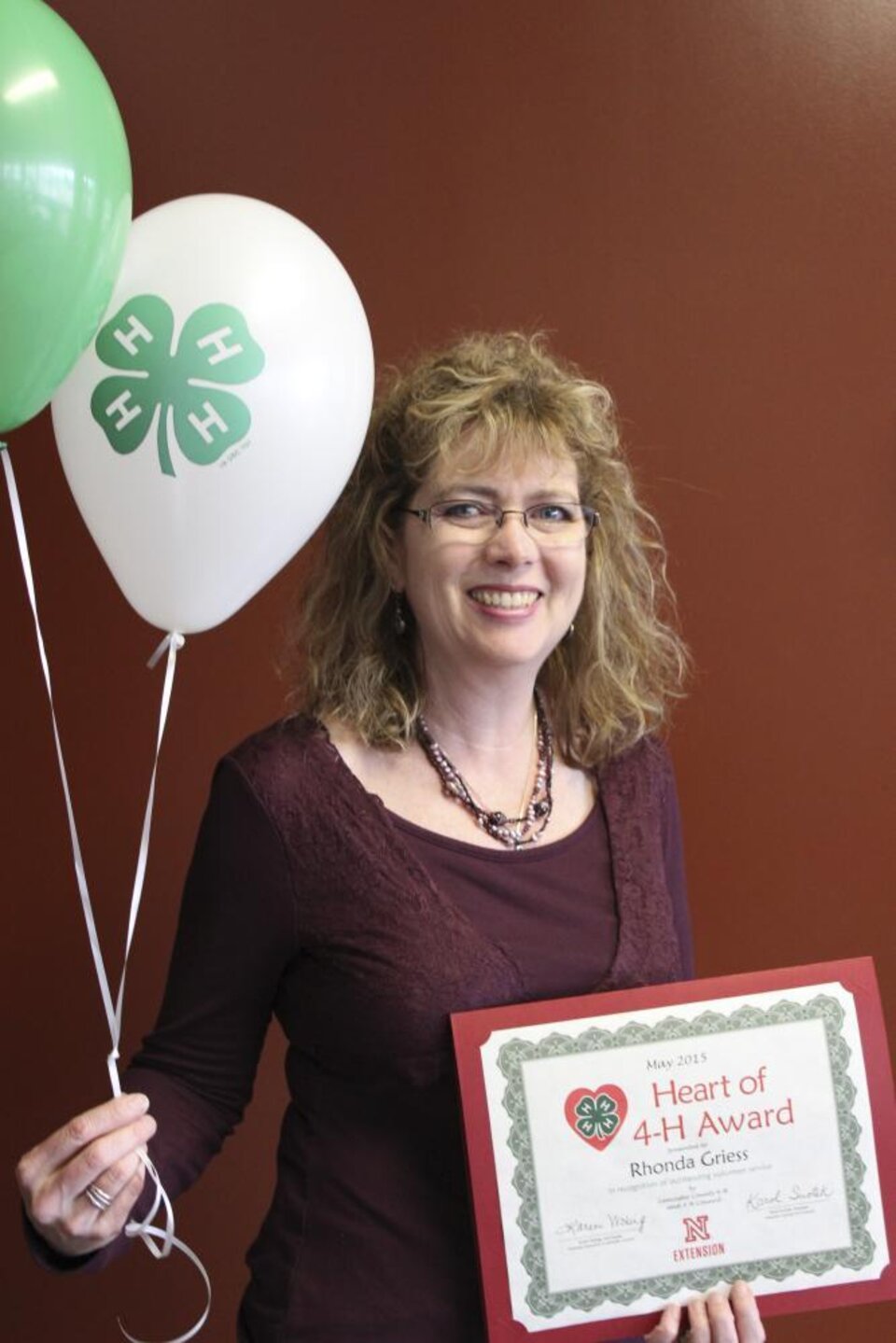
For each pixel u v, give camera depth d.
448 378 1.64
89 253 1.25
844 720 2.33
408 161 2.26
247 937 1.56
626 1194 1.51
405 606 1.70
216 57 2.25
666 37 2.26
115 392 1.45
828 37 2.26
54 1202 1.36
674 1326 1.49
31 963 2.31
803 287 2.28
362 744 1.65
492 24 2.25
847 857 2.34
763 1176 1.53
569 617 1.63
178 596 1.54
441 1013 1.52
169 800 2.32
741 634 2.32
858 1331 2.36
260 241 1.50
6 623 2.29
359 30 2.25
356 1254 1.53
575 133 2.27
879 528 2.31
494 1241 1.49
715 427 2.29
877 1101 1.55
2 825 2.30
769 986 1.55
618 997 1.53
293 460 1.48
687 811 2.33
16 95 1.18
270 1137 2.36
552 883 1.62
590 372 2.28
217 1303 2.36
